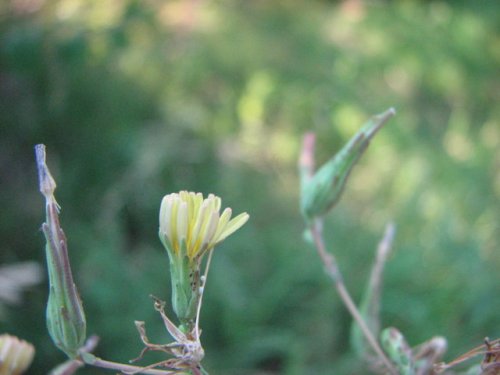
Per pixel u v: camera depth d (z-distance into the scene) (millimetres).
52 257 63
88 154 248
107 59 269
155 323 199
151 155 248
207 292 208
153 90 282
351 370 190
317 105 310
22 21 250
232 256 223
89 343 68
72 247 217
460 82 351
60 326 63
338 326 206
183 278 60
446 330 198
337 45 356
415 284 212
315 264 216
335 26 375
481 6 400
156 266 219
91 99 259
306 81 322
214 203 60
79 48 238
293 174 282
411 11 393
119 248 219
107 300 201
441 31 379
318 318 206
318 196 86
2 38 240
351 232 234
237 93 306
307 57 338
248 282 218
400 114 314
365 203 264
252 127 299
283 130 301
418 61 358
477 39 375
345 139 303
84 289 204
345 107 309
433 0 413
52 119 250
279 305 212
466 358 69
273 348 202
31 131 248
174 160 256
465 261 216
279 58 333
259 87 311
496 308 199
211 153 268
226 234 61
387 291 208
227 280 210
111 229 226
